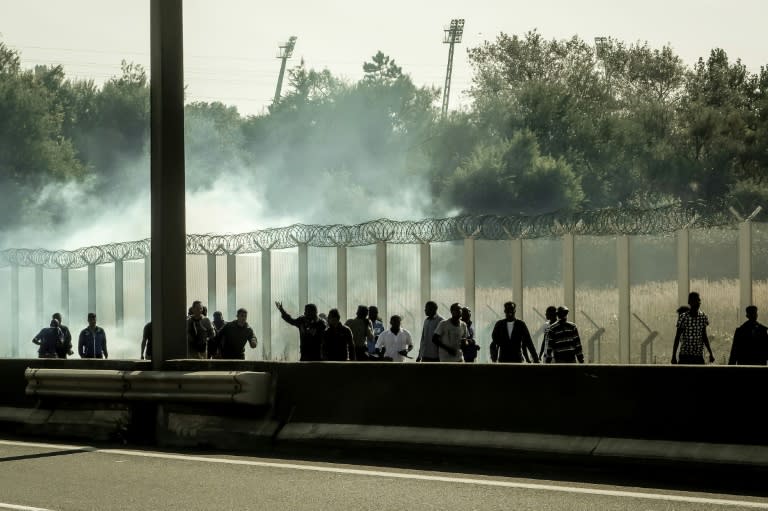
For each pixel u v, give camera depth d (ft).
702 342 180.34
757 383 97.09
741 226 205.46
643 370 103.19
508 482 98.89
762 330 176.45
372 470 107.96
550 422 108.37
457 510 85.40
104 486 99.96
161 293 133.59
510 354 177.27
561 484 97.30
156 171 133.49
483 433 112.16
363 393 120.98
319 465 112.16
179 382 130.52
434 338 178.40
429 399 116.37
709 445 98.78
